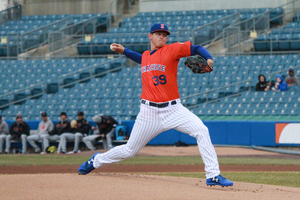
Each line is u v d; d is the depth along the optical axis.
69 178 18.92
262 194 17.03
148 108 18.33
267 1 80.38
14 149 50.72
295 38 67.75
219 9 83.12
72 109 60.59
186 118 18.11
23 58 76.88
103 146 50.19
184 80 62.84
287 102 53.44
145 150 46.97
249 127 48.12
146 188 17.09
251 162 36.50
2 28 89.12
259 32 72.00
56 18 91.44
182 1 85.06
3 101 66.19
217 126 49.56
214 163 17.80
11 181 18.19
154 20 82.38
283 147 46.59
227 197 15.92
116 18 89.19
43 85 66.25
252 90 59.06
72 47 76.88
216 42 69.75
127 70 67.44
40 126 50.31
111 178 19.31
